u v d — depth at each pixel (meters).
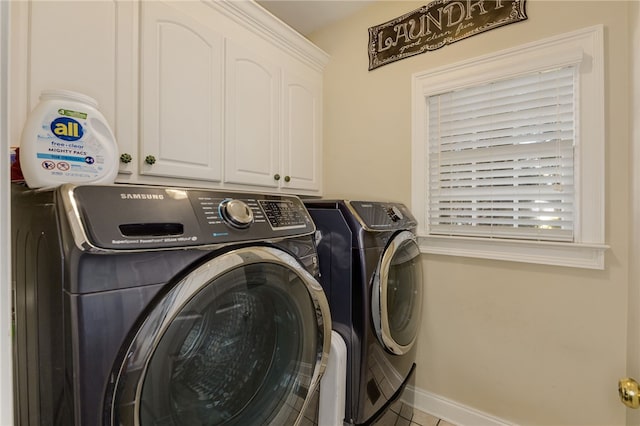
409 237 1.51
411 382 1.67
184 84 1.34
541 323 1.43
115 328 0.54
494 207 1.58
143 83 1.20
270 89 1.78
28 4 0.94
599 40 1.28
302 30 2.29
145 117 1.21
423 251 1.77
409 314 1.54
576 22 1.33
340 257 1.23
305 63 2.06
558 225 1.42
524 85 1.49
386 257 1.30
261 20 1.66
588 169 1.31
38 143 0.78
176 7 1.31
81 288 0.51
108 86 1.11
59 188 0.57
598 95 1.28
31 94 0.94
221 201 0.78
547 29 1.40
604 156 1.27
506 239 1.52
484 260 1.59
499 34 1.53
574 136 1.36
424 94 1.77
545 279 1.42
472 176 1.65
